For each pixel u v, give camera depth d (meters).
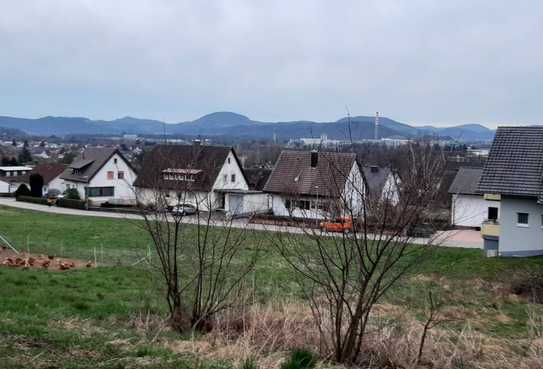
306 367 7.02
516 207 29.39
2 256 21.23
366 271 7.21
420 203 7.01
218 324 8.86
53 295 12.72
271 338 8.12
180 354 7.50
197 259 11.15
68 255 23.25
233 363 7.11
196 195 10.13
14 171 93.44
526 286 20.44
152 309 10.97
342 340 7.90
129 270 18.45
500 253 29.66
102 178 65.62
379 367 7.37
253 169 58.69
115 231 35.19
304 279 13.36
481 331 12.05
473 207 46.53
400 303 13.18
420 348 7.70
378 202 7.18
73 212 51.81
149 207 11.23
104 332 8.72
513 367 8.08
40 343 7.60
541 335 10.41
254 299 9.96
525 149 30.69
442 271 20.86
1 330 8.13
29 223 38.25
